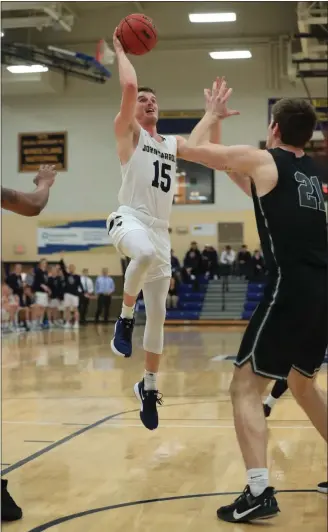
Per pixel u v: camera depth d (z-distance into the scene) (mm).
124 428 5629
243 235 23797
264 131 23188
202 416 6168
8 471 4266
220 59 23359
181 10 23328
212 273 23031
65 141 24453
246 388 3402
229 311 22266
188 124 23609
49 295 20953
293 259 3332
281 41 22703
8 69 22188
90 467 4352
